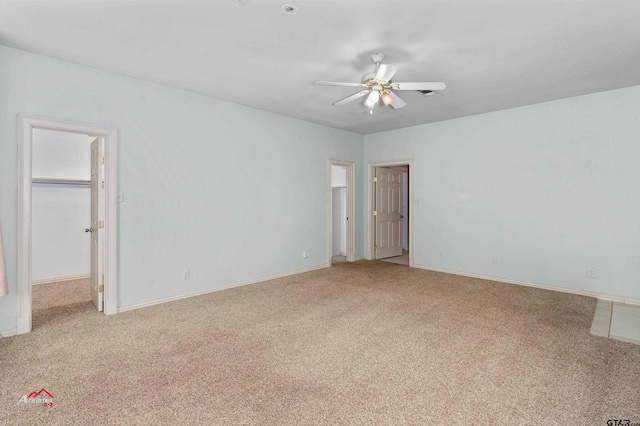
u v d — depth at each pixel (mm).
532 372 2264
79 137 5043
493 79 3549
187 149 3980
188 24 2467
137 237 3598
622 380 2156
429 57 3004
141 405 1897
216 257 4289
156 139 3717
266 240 4875
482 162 4969
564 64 3162
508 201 4730
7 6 2229
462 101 4316
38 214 4695
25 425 1727
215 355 2510
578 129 4133
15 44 2783
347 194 6348
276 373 2252
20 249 2887
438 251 5516
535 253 4512
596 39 2674
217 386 2094
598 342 2734
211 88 3865
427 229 5641
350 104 4477
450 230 5355
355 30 2543
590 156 4059
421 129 5676
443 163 5406
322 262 5766
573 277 4215
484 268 5000
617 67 3238
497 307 3648
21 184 2885
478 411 1852
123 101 3467
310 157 5500
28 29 2539
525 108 4535
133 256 3572
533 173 4496
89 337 2832
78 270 5047
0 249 2627
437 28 2504
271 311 3508
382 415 1819
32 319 3266
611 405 1896
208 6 2238
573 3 2189
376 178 6574
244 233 4594
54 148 4836
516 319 3275
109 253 3393
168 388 2068
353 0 2160
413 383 2135
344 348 2631
